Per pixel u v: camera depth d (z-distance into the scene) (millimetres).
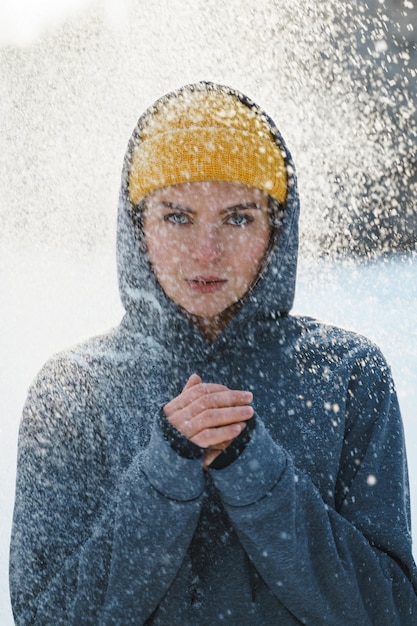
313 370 1888
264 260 1875
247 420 1581
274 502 1583
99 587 1649
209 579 1719
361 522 1781
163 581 1639
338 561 1669
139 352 1878
